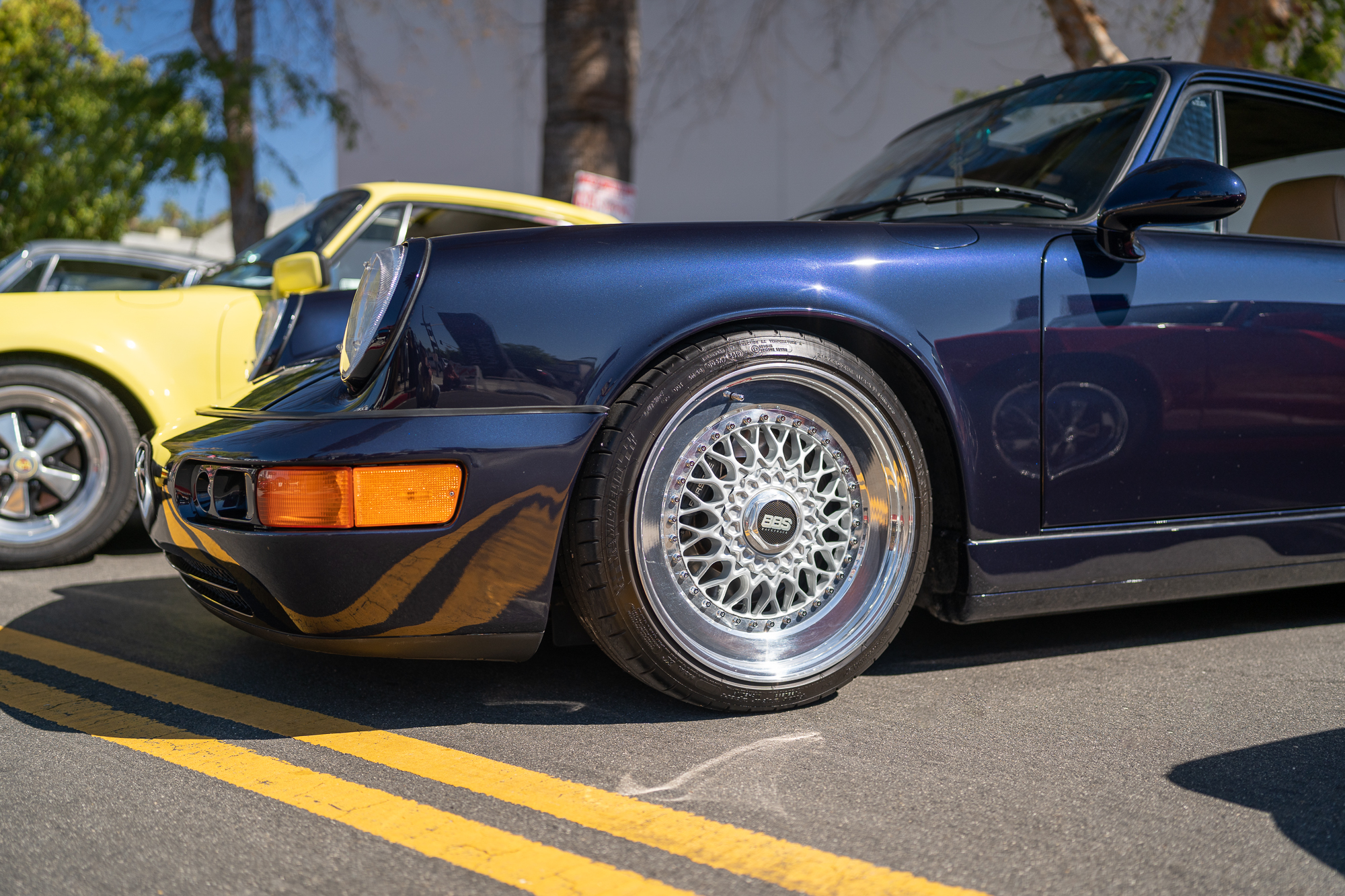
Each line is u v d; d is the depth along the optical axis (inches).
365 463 65.5
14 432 131.0
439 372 67.2
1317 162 102.6
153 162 391.2
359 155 596.7
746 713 76.1
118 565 135.9
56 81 538.3
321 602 67.3
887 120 398.6
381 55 558.9
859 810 60.3
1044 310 79.0
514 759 68.1
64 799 61.8
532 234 71.4
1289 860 54.6
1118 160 91.0
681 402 70.4
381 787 63.6
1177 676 86.7
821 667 76.1
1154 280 82.8
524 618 69.4
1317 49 227.8
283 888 51.5
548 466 67.6
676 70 452.1
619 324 69.6
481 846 56.0
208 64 389.1
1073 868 53.7
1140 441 82.0
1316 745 70.6
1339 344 89.4
